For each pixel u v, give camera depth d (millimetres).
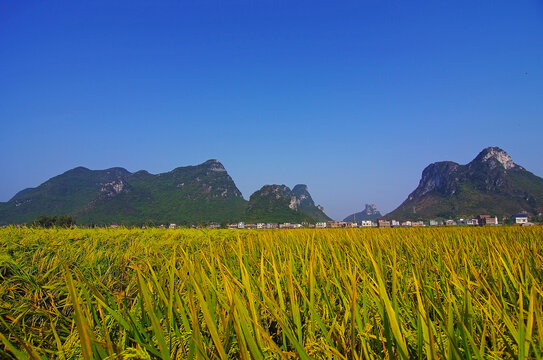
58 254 7477
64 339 3508
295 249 9008
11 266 6266
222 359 2496
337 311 3930
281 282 4898
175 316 3537
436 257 8516
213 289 3459
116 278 6500
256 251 8703
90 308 3311
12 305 4477
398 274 4785
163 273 3998
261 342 2766
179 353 2875
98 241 11570
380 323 3250
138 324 3059
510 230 17953
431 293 3998
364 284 3477
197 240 13211
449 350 2510
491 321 3170
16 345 3578
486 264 6777
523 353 2451
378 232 16812
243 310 2961
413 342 2957
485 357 2771
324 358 2879
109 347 2473
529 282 4516
